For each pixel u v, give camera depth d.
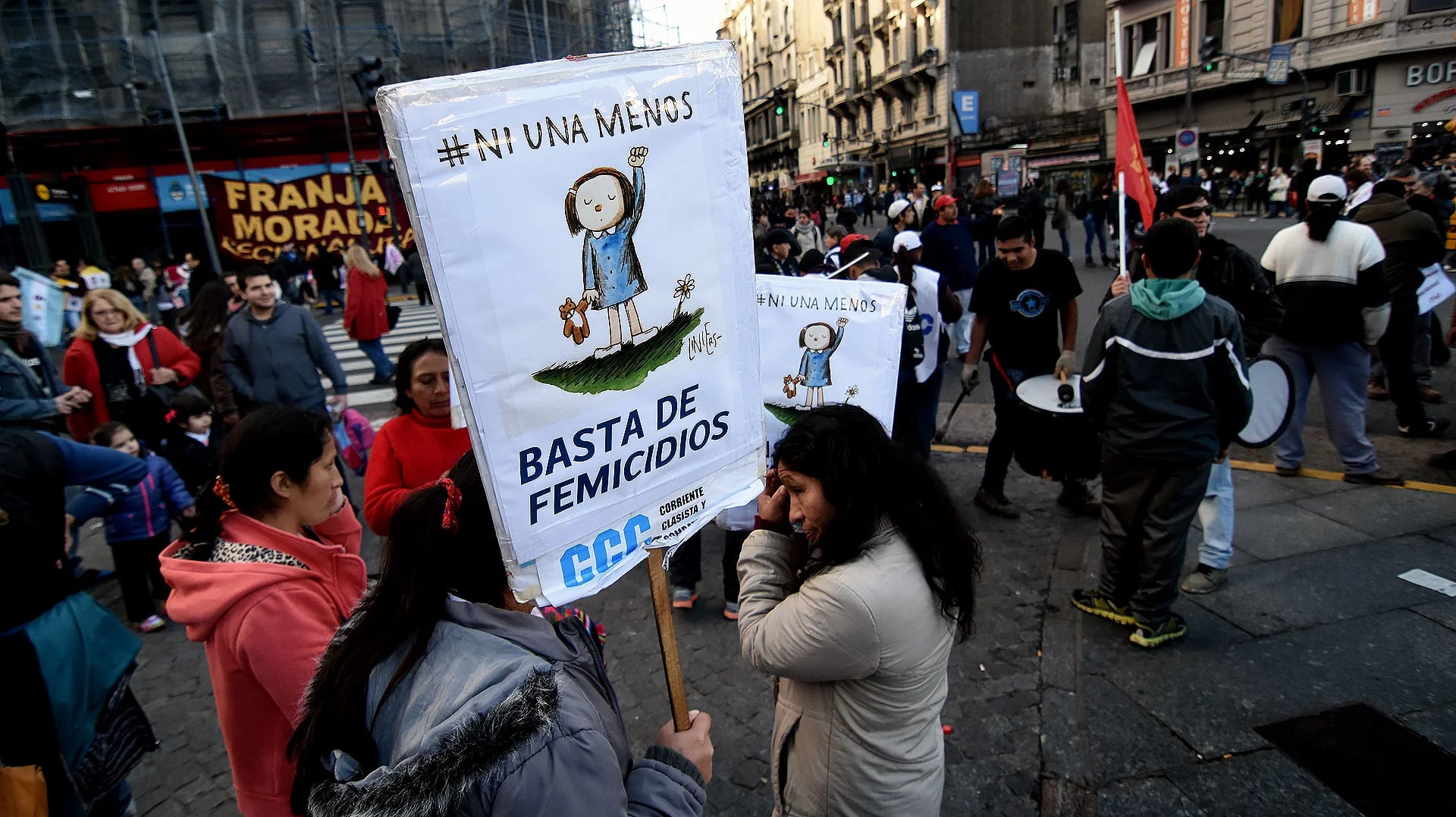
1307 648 3.29
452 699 1.12
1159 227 3.04
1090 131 38.06
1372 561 3.88
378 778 1.04
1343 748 2.75
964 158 40.47
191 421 4.82
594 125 1.29
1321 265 4.46
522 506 1.29
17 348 4.71
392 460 2.91
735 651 3.72
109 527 4.07
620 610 4.15
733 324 1.59
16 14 21.89
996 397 4.84
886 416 3.14
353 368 11.38
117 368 4.79
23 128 21.80
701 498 1.60
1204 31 31.25
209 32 22.81
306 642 1.68
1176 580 3.31
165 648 4.07
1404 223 5.19
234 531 1.83
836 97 54.38
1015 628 3.67
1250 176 28.09
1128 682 3.20
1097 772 2.76
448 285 1.14
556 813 1.05
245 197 20.94
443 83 1.11
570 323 1.31
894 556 1.67
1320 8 26.62
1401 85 25.41
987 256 14.45
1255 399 3.95
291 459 1.80
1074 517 4.80
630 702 3.42
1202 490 3.20
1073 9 40.94
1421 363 6.14
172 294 15.93
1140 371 3.14
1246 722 2.92
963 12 40.31
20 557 2.19
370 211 22.34
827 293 3.06
